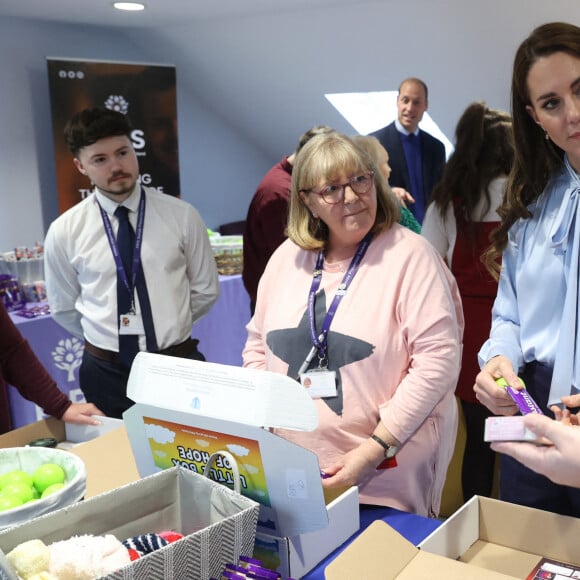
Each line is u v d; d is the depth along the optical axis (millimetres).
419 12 4023
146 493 1014
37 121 4863
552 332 1386
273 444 976
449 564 989
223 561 899
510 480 1500
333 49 4641
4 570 814
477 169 2439
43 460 1249
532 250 1418
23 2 4086
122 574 797
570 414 1170
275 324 1569
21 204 4836
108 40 5227
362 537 992
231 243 4656
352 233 1493
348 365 1454
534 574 1110
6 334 1814
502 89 4355
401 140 4277
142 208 2480
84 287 2492
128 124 2416
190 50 5289
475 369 2502
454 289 1595
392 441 1376
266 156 6523
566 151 1292
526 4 3654
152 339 2418
